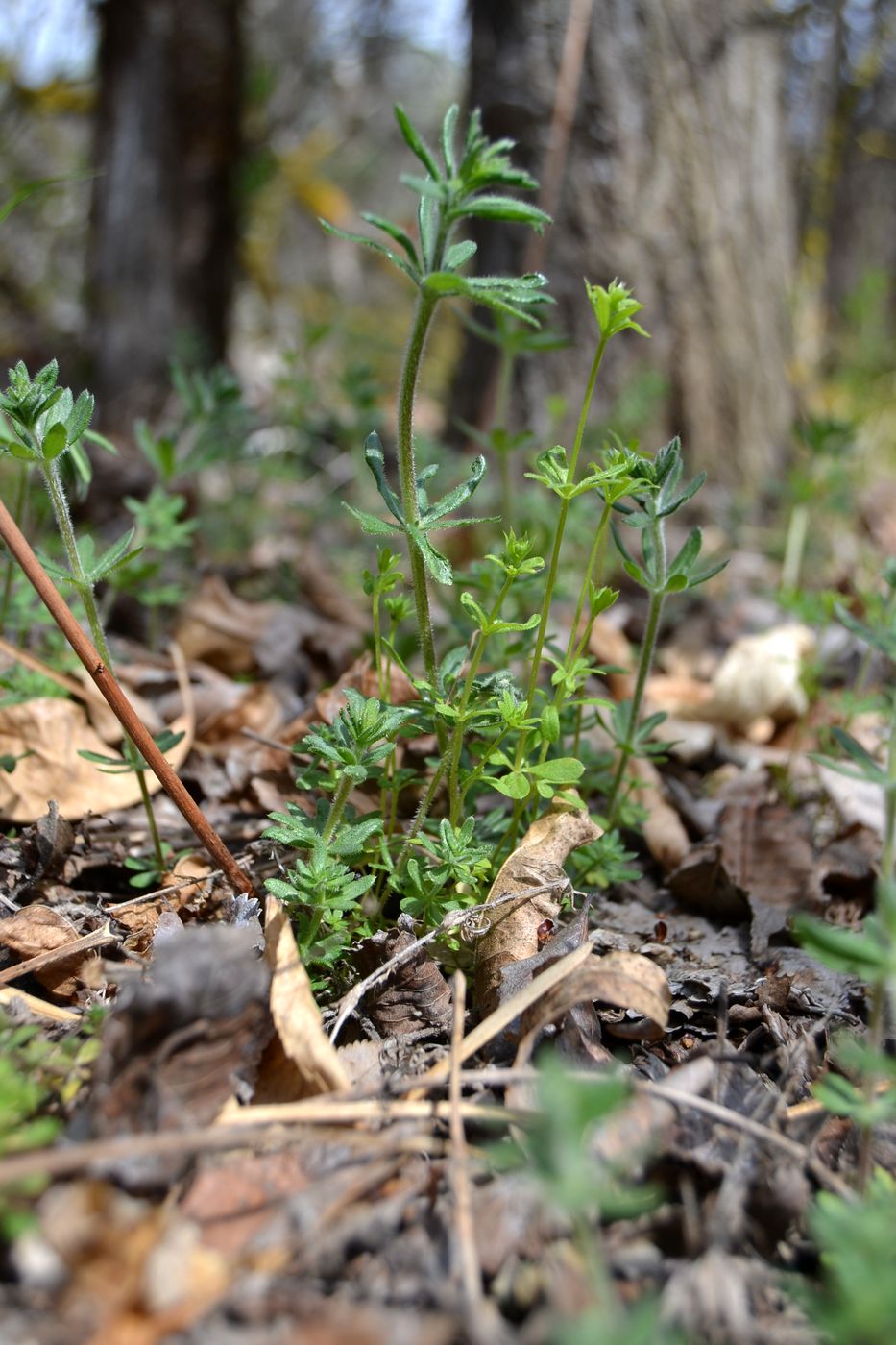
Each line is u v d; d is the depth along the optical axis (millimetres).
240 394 495
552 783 353
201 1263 257
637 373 741
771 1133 278
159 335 1120
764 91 775
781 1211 272
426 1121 285
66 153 1533
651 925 372
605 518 324
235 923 317
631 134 719
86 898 353
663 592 349
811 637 509
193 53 1095
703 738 468
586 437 630
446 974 332
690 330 751
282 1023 292
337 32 1772
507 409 750
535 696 366
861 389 884
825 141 1122
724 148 749
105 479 696
